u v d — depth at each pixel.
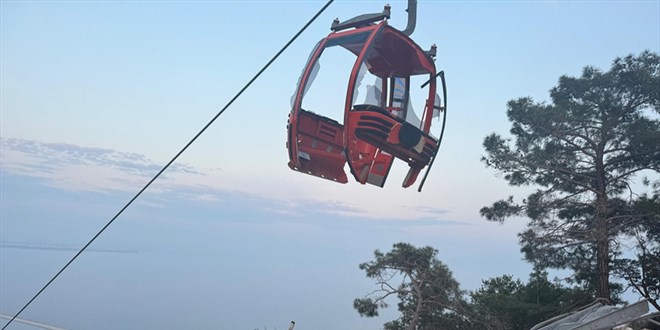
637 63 28.02
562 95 29.92
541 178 29.23
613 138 27.59
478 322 30.66
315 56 6.35
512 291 35.62
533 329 9.63
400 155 6.50
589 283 28.95
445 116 6.83
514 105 28.95
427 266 33.09
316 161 6.62
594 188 27.83
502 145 29.27
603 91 28.08
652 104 27.53
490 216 29.28
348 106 6.11
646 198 26.58
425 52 7.02
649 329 8.42
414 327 31.20
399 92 7.46
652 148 26.05
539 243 27.70
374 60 7.35
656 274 25.75
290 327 10.07
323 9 5.83
